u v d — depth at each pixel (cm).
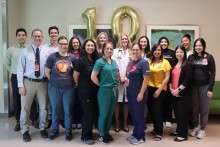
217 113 410
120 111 409
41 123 343
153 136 354
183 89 327
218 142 330
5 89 444
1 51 438
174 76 339
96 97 329
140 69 314
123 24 468
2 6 429
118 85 331
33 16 477
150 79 342
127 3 469
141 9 470
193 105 352
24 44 388
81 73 317
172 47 473
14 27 462
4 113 449
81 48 354
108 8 470
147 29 470
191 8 470
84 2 471
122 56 368
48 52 338
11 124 407
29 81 326
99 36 362
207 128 391
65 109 333
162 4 470
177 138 336
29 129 378
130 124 409
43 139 339
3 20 432
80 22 475
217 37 474
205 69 339
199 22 472
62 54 325
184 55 337
